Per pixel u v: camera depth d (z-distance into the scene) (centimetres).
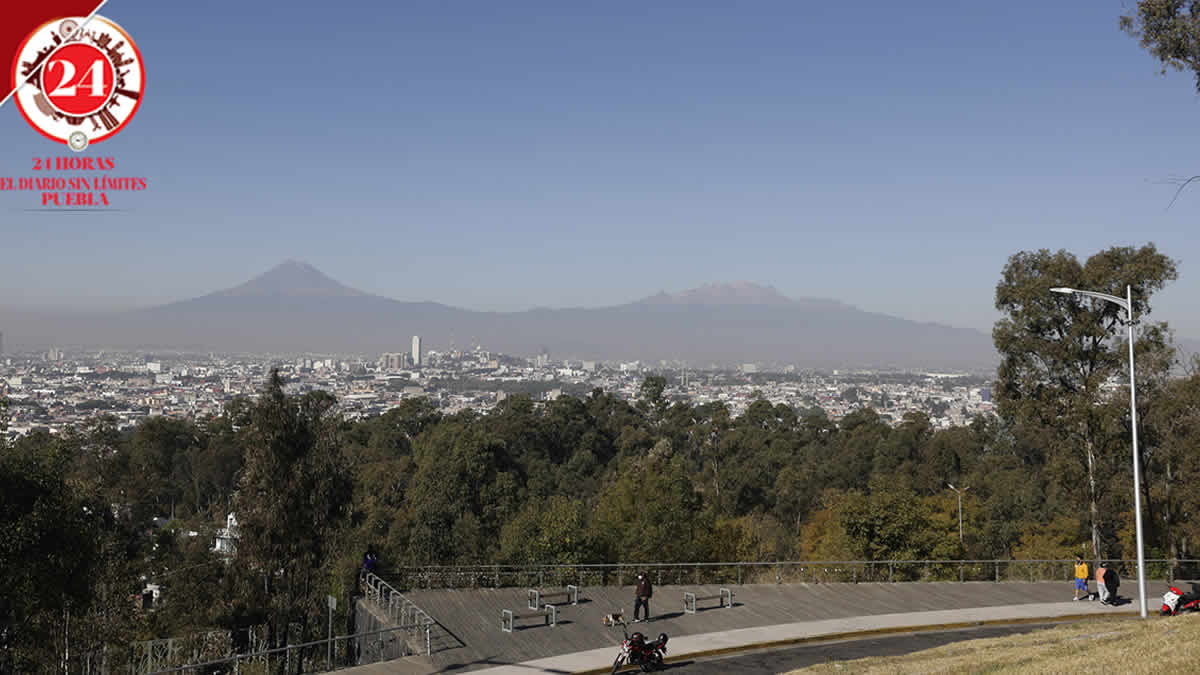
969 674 1859
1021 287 4297
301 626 3139
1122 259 4206
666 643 2295
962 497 6625
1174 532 4966
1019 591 3231
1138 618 2747
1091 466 4372
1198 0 2644
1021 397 4434
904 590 3197
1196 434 4341
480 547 6106
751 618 2742
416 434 11312
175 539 4553
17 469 2019
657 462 5394
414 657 2256
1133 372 2825
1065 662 1847
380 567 3347
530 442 10331
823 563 3506
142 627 3409
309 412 3319
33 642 2325
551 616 2697
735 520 6322
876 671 1978
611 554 4281
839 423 13438
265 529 3098
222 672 2764
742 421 12725
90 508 2812
